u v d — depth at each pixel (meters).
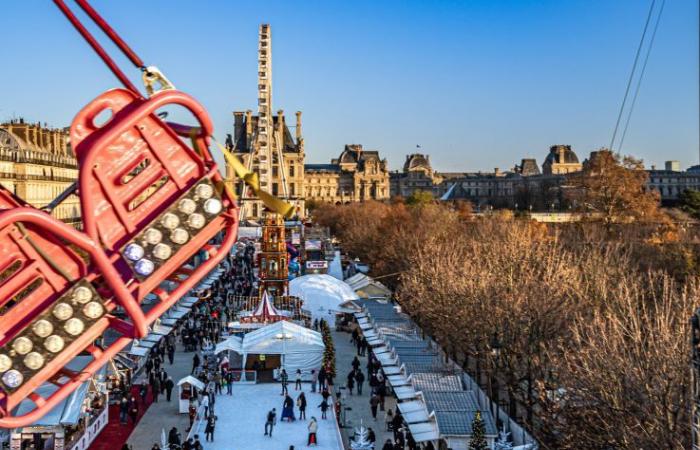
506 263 72.69
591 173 140.50
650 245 100.81
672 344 34.28
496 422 46.59
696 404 19.61
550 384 44.75
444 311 64.12
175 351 78.94
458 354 74.06
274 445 49.75
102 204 15.20
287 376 65.88
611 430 33.03
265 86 165.12
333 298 93.19
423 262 82.31
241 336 78.88
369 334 73.62
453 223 133.88
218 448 49.03
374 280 106.62
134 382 66.31
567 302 55.09
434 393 49.69
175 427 51.06
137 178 15.52
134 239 15.37
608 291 61.16
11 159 105.56
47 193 118.00
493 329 52.28
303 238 165.38
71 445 44.31
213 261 16.20
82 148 15.02
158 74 15.21
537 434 46.06
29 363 14.56
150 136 15.50
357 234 159.75
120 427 53.75
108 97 15.13
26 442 43.47
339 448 49.34
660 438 30.06
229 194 16.23
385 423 55.56
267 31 164.12
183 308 92.56
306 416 56.69
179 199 15.66
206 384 63.56
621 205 135.00
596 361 36.25
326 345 69.94
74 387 15.25
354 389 65.62
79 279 15.04
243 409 58.34
